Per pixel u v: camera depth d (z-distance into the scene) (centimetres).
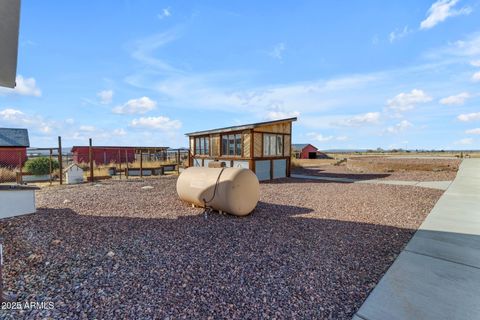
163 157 2412
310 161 2995
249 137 1249
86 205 687
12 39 309
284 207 677
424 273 305
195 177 655
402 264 330
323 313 233
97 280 287
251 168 1235
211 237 436
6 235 429
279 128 1385
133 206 679
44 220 527
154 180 1323
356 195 844
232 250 380
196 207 667
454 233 448
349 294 264
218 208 593
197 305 243
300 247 394
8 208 435
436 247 386
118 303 244
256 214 602
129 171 1681
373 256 360
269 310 237
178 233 455
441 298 254
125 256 353
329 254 367
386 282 286
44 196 830
